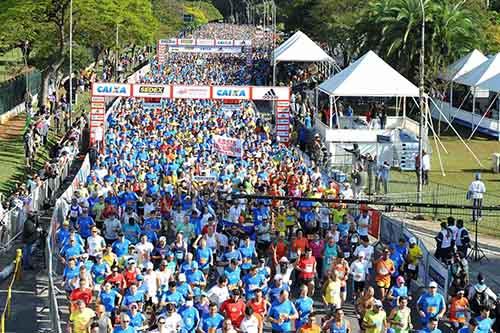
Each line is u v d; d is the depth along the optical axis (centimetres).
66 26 6438
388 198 3641
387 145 4872
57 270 2770
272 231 2820
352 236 2691
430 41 6519
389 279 2364
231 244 2355
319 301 2469
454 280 2303
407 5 6494
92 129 4856
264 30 15988
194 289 2023
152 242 2708
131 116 5356
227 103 6019
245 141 4416
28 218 2842
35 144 4944
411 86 5122
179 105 5784
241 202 2950
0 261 2898
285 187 3272
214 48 11694
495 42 7756
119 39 8825
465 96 6575
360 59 5234
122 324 1819
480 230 3397
